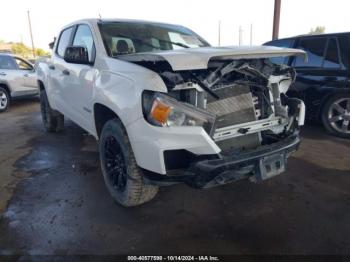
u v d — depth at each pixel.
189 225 2.73
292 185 3.44
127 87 2.57
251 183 3.48
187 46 3.82
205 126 2.42
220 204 3.07
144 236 2.59
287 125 3.07
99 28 3.51
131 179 2.73
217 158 2.38
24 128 6.14
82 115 3.76
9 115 7.57
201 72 2.57
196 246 2.46
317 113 5.17
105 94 2.85
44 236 2.60
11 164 4.18
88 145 4.95
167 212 2.94
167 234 2.61
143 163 2.48
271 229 2.66
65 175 3.80
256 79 2.91
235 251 2.40
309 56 5.17
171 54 2.33
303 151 4.45
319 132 5.32
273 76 3.00
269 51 2.51
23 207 3.06
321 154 4.32
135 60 2.71
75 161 4.26
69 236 2.60
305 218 2.81
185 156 2.43
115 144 2.95
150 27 3.86
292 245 2.45
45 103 5.48
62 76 4.27
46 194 3.32
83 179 3.68
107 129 2.94
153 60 2.42
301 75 5.22
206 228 2.69
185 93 2.46
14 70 8.30
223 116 2.63
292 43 5.45
